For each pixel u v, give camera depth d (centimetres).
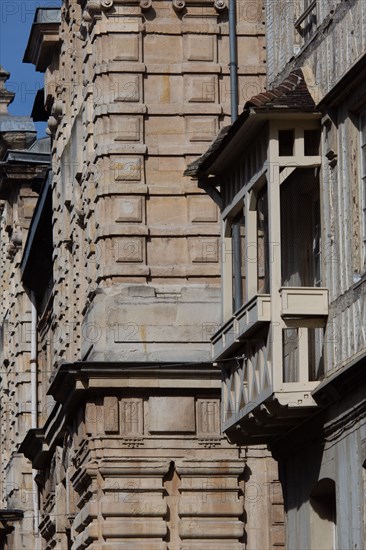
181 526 4234
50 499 5516
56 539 5250
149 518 4244
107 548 4222
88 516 4259
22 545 6419
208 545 4234
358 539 3120
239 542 4241
